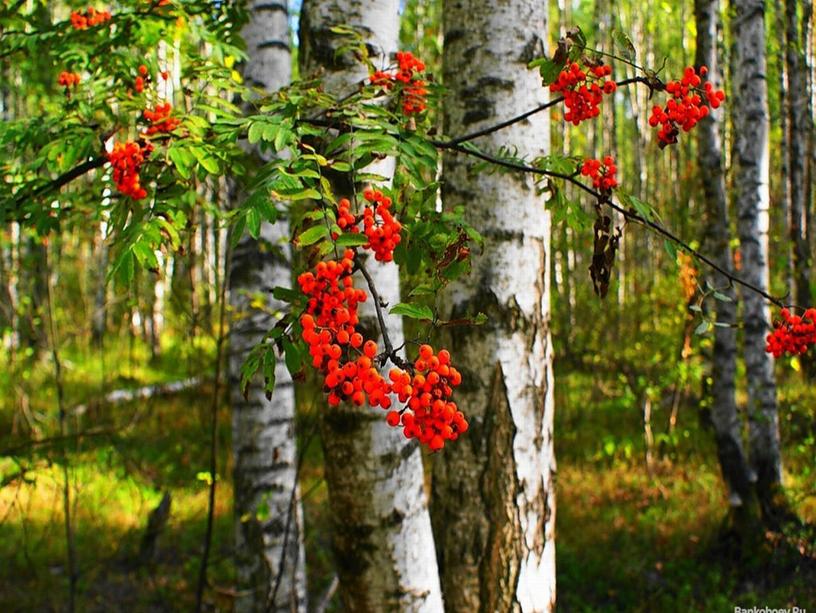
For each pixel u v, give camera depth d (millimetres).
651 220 2006
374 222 1437
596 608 5195
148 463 7266
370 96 1979
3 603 5102
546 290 2826
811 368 4191
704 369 7566
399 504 2404
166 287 11180
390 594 2410
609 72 1774
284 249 4133
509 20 2699
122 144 1743
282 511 3988
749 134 5840
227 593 3723
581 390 9859
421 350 1301
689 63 10477
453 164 2781
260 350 1442
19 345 9172
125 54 2572
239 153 1937
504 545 2736
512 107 2705
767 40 9297
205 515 6711
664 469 7527
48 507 6402
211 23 3119
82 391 9094
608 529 6285
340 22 2426
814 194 9883
